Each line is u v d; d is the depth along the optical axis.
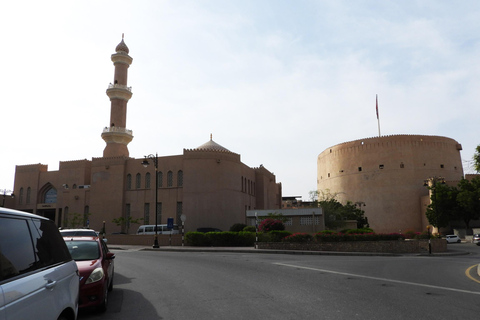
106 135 59.44
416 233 39.31
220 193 49.94
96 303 7.59
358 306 8.13
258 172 63.06
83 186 58.72
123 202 53.75
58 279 4.38
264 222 36.59
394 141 76.88
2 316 3.04
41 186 63.75
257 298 9.04
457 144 80.25
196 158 50.22
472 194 55.97
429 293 9.80
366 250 29.23
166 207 51.44
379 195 76.50
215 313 7.59
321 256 24.19
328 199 63.31
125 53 62.09
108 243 40.78
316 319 7.04
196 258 21.09
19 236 3.84
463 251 32.53
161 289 10.56
